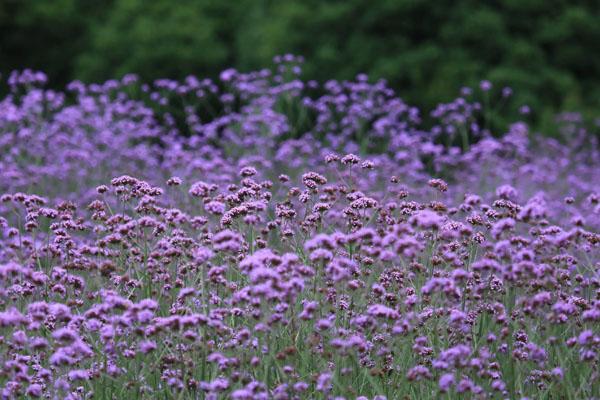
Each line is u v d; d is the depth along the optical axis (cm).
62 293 739
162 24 2416
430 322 716
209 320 640
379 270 805
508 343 710
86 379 654
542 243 745
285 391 628
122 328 688
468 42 2270
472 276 744
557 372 645
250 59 2356
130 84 1905
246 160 1380
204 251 683
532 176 1514
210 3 2506
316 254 649
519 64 2264
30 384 656
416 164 1505
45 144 1616
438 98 2195
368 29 2298
